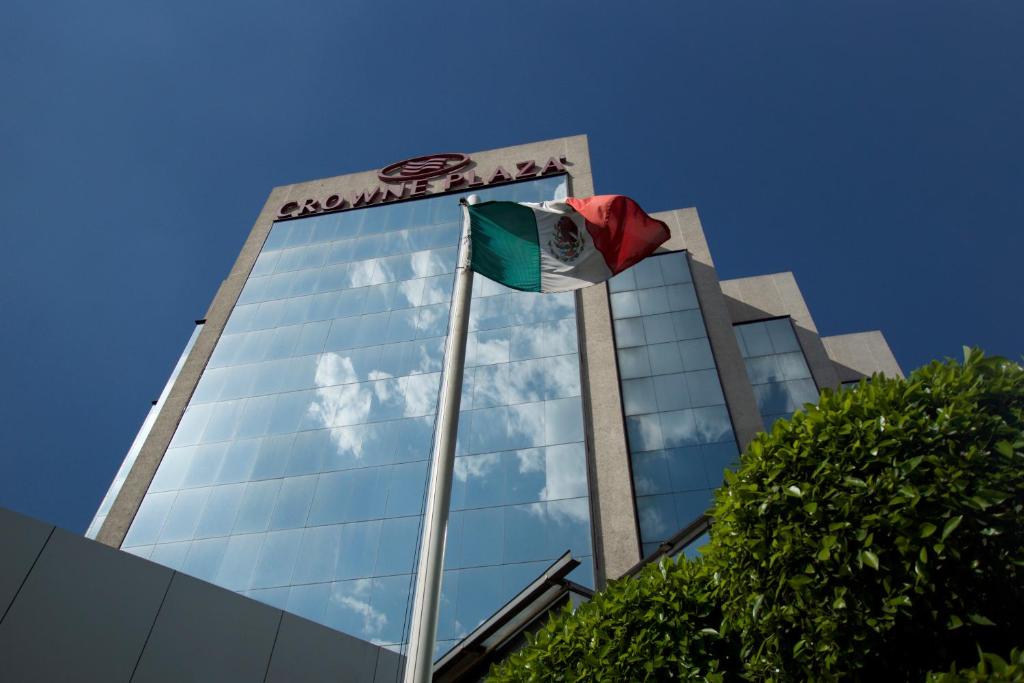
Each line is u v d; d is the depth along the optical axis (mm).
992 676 4555
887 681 5789
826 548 5789
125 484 25516
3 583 8023
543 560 20938
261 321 30719
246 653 9938
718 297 29719
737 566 6582
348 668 11211
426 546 7344
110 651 8578
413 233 32719
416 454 24516
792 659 6027
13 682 7723
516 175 34094
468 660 13438
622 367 27547
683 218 34062
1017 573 5449
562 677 7527
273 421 26719
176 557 22953
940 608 5465
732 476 7008
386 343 28469
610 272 10516
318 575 21797
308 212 35656
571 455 23609
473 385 26359
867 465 6023
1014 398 6117
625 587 8031
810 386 29422
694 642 7102
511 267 10297
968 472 5695
